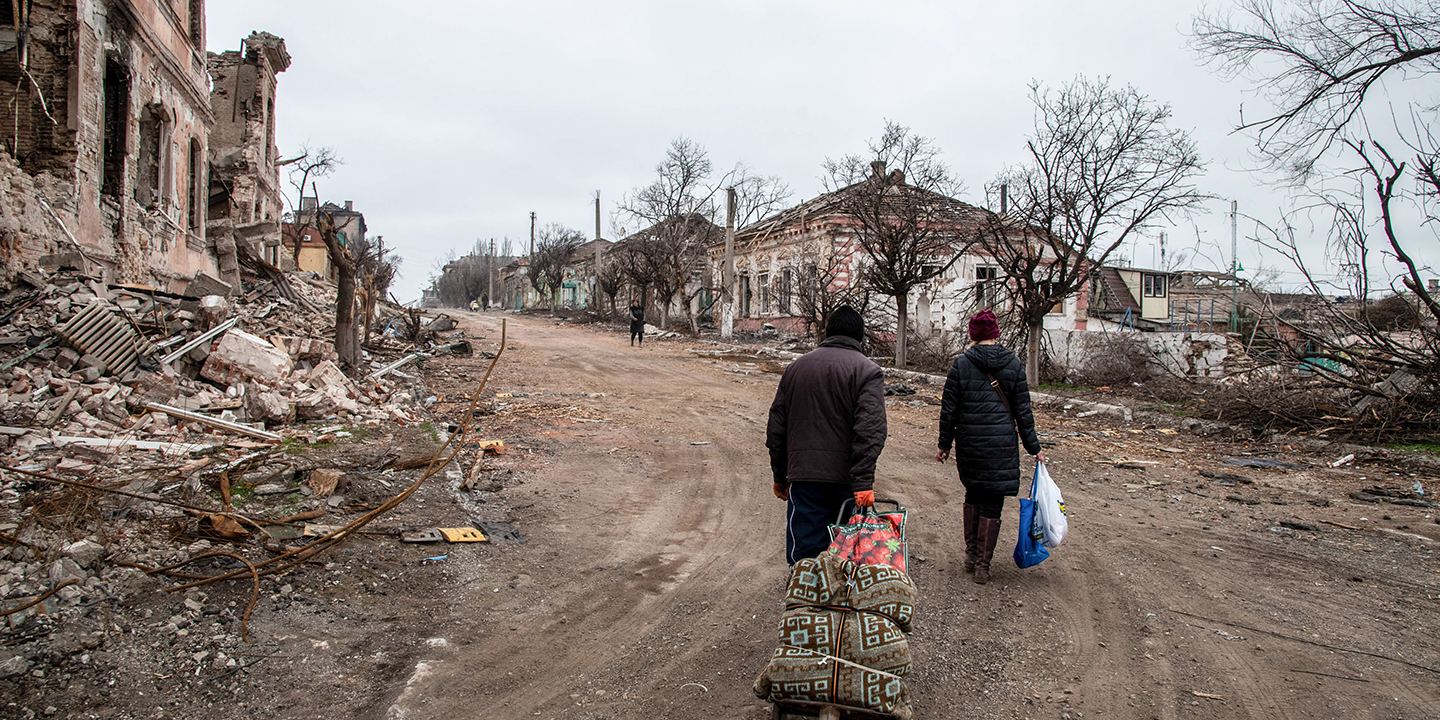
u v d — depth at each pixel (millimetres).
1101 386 15109
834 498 3623
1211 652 3908
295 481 5809
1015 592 4727
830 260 22969
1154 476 7957
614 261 39656
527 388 13273
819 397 3574
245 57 27375
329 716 3148
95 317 7609
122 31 12516
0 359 6730
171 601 3803
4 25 10633
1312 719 3264
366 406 8992
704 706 3338
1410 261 9477
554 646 3891
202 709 3111
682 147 34281
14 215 9070
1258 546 5641
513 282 84938
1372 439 9219
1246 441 9836
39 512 4324
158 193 14641
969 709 3340
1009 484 4773
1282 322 11242
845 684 2766
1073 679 3623
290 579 4238
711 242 37375
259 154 27109
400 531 5168
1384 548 5574
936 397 13656
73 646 3287
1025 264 15219
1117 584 4867
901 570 3104
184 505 4531
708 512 6375
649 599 4531
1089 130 13477
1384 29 10375
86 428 6188
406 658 3662
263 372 8203
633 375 15969
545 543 5387
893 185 19406
